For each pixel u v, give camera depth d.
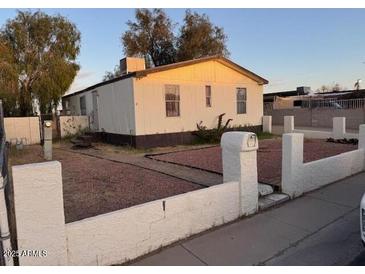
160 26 31.33
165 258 3.59
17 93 19.02
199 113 14.69
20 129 16.16
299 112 25.95
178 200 3.96
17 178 2.79
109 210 4.95
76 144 13.94
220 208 4.47
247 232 4.28
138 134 12.80
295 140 5.64
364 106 22.08
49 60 20.52
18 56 20.42
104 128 15.67
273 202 5.27
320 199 5.66
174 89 13.77
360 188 6.34
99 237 3.31
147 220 3.67
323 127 23.77
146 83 12.90
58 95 20.75
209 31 31.27
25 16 20.95
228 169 4.86
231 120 16.03
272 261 3.54
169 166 8.54
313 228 4.43
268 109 28.50
